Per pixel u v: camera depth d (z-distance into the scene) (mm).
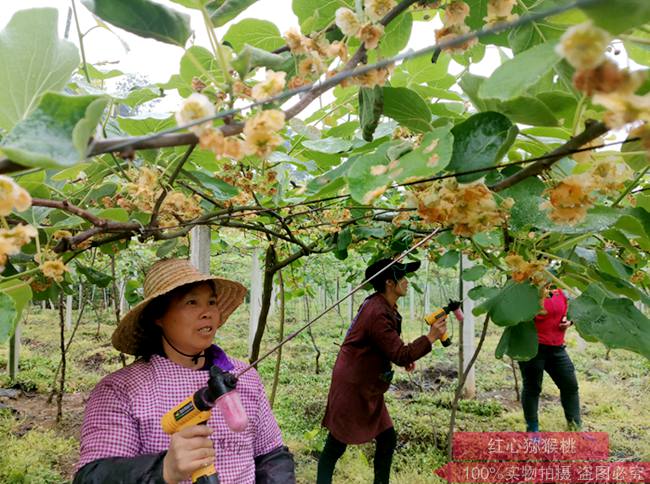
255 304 7656
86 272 2016
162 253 1964
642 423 4773
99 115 549
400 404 5355
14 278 1015
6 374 6129
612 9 409
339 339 9406
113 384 1497
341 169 1171
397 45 1151
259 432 1727
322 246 3184
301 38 789
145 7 691
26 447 3998
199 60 1156
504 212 914
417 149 691
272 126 590
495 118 764
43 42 741
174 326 1573
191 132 572
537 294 1363
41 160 501
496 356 1476
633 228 1134
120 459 1304
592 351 8000
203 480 1142
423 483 3457
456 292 10039
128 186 1164
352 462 3848
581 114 747
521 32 945
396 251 2967
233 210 1521
